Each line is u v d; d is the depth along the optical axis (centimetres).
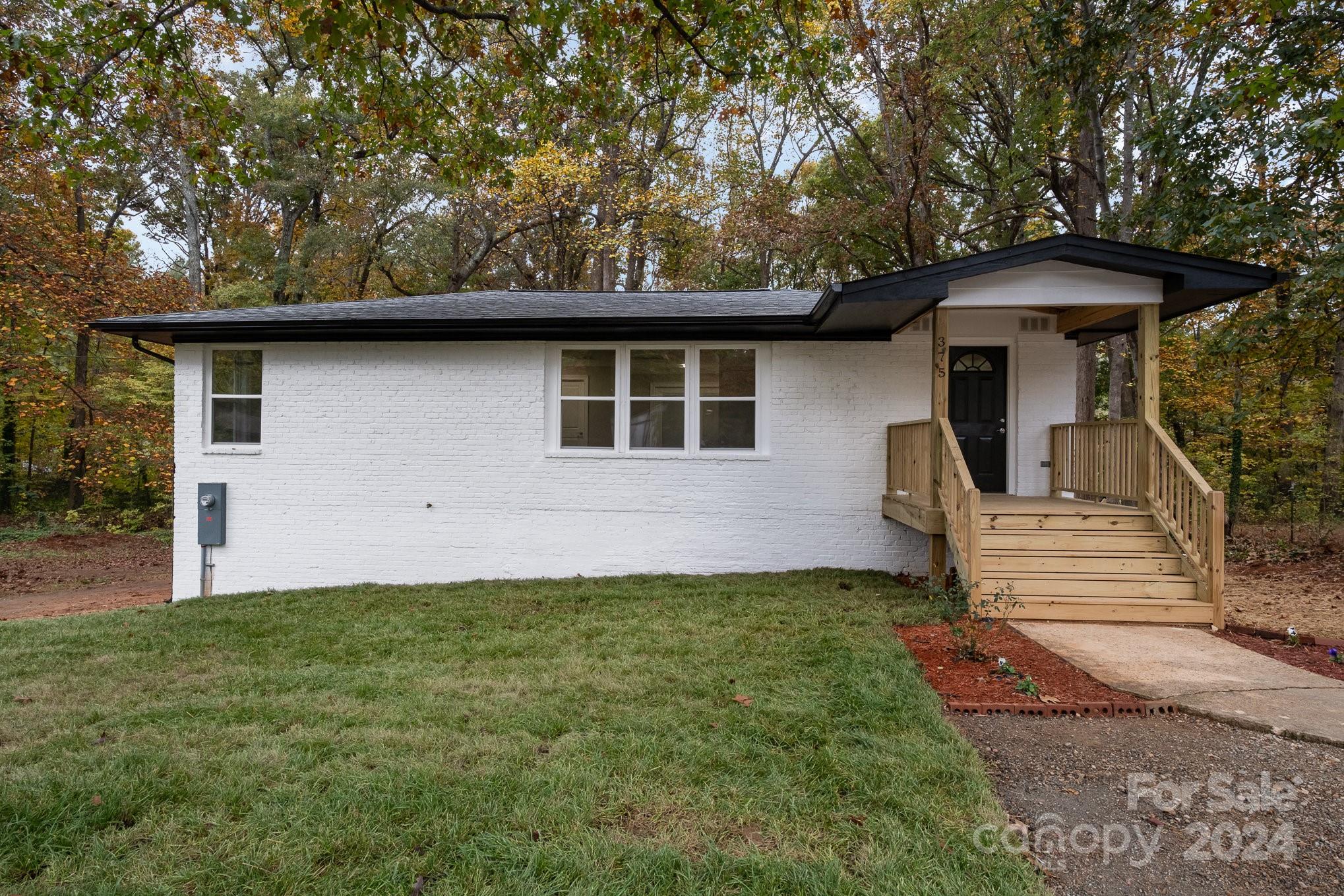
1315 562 1061
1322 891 254
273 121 1969
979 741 379
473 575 914
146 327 868
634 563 906
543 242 2509
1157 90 1427
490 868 263
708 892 248
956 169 2161
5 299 1349
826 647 543
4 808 301
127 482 2025
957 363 909
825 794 316
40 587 1163
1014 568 663
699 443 909
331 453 923
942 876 256
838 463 892
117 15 633
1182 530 661
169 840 281
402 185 2111
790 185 2292
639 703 429
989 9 1445
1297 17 852
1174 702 425
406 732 386
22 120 643
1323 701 428
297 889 250
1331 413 1209
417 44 672
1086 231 1652
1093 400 1544
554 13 630
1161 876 264
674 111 2362
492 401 914
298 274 2141
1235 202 918
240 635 628
